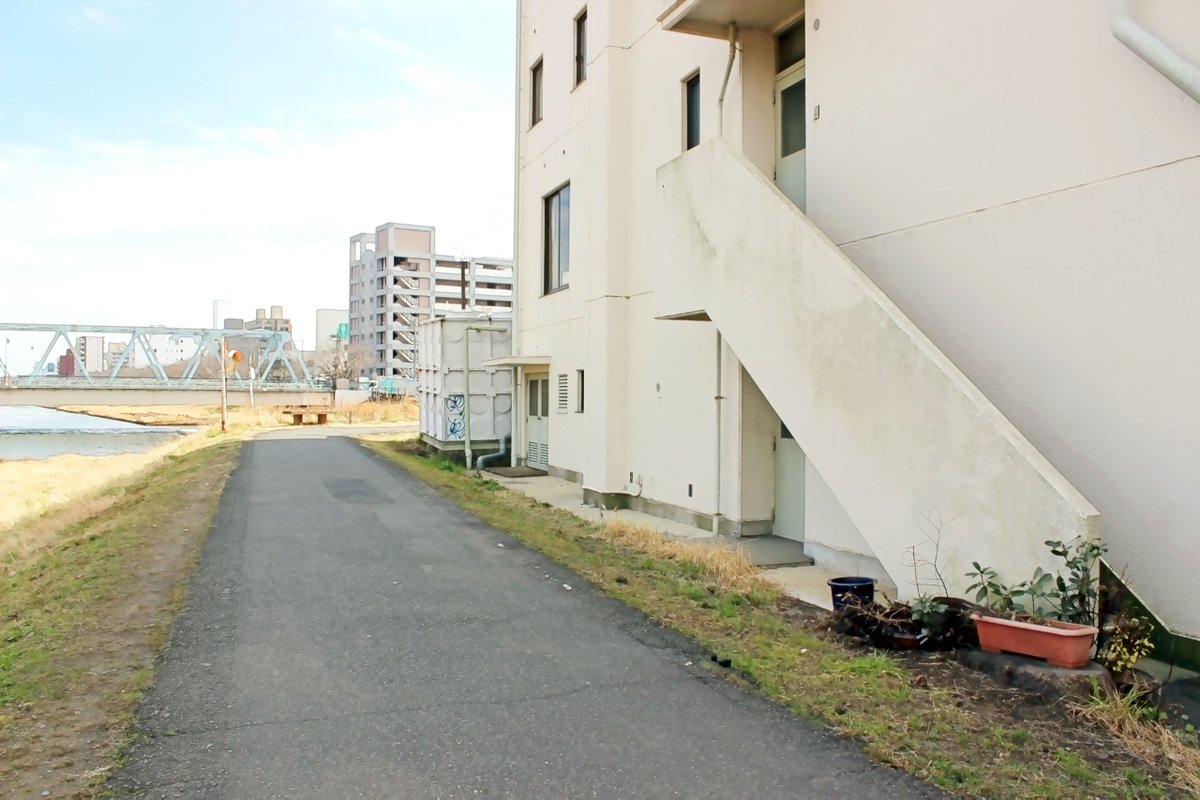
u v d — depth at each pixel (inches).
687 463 381.7
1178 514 178.5
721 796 126.9
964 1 231.6
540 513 413.1
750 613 228.7
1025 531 179.6
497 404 685.3
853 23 274.2
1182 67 170.2
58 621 218.2
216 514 397.4
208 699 165.0
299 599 242.7
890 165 258.2
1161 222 181.2
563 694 168.6
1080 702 152.9
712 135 363.3
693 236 309.0
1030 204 211.9
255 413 1716.3
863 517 224.5
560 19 545.3
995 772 131.9
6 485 810.8
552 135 563.2
